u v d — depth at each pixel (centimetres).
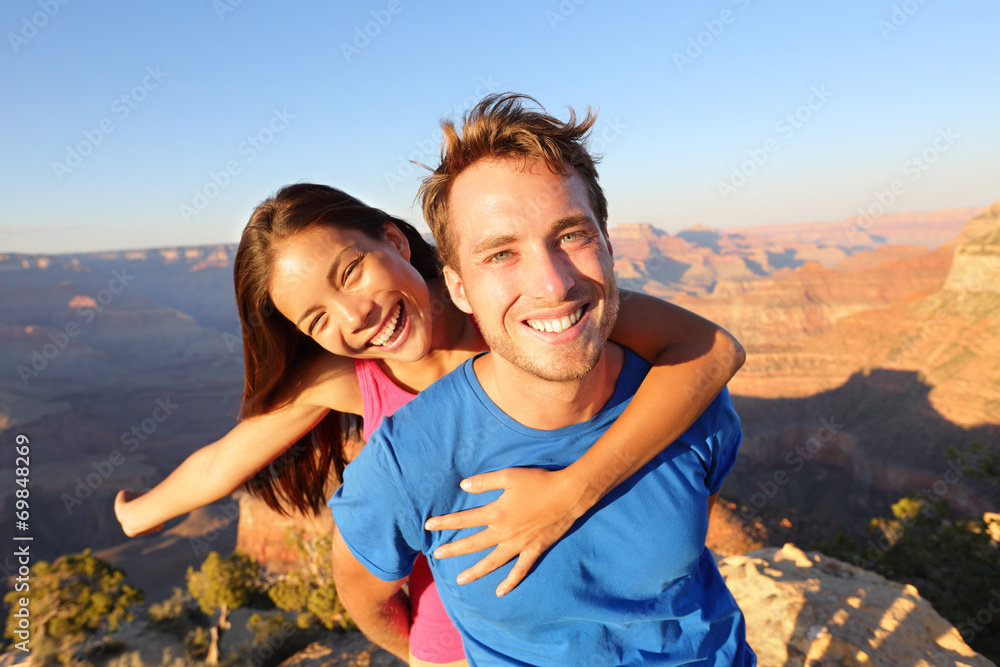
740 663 152
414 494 130
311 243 188
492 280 113
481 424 131
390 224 216
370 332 196
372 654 741
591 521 129
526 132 109
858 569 408
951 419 7300
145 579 6750
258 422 209
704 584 154
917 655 301
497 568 128
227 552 7300
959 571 1530
